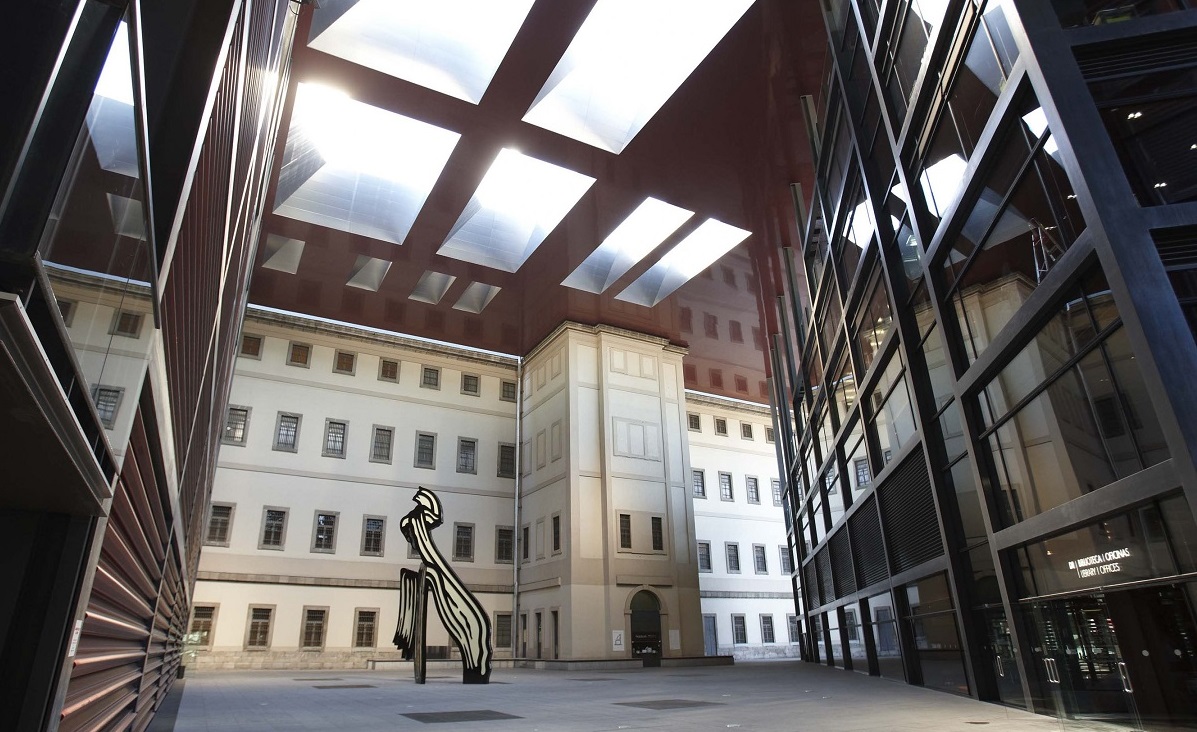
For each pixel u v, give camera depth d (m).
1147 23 7.18
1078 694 7.69
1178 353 6.05
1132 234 6.47
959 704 10.12
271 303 32.38
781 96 19.55
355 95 19.97
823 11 15.54
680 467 33.78
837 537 21.42
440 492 34.41
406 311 33.34
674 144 21.69
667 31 18.84
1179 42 7.20
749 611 40.22
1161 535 6.34
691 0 17.95
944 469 11.41
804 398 26.55
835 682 15.97
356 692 14.74
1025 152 7.95
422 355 36.44
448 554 33.62
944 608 11.91
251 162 6.11
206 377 5.73
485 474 35.88
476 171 23.31
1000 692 10.03
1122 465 6.78
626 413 33.12
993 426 9.47
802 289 26.59
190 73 2.30
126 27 1.37
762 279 29.91
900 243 12.50
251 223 10.55
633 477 32.06
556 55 18.58
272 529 30.30
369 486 32.88
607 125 21.73
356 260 29.14
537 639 31.50
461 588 18.41
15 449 1.78
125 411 2.30
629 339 34.72
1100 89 7.17
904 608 14.45
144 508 4.10
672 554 31.70
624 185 23.80
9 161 1.09
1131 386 6.57
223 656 27.80
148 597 5.84
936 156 10.34
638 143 21.70
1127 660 6.88
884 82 12.13
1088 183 6.69
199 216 2.97
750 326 34.56
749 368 39.84
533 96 20.06
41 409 1.52
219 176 3.35
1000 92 8.27
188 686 16.62
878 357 14.26
